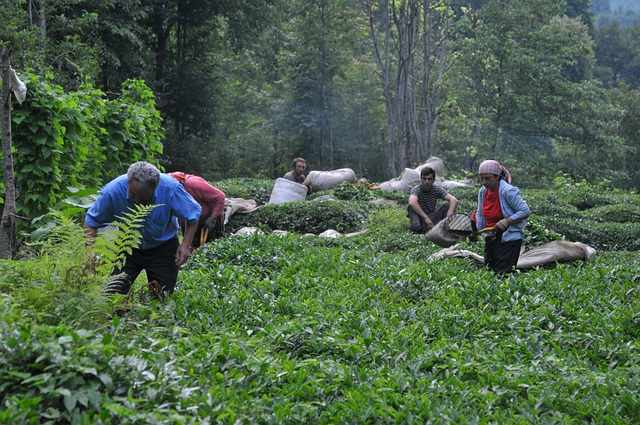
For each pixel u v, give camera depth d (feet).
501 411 16.58
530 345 21.71
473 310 25.50
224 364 16.88
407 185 74.79
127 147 45.93
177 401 13.51
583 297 26.78
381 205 58.75
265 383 16.10
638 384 18.38
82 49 87.20
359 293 27.32
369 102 160.66
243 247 35.29
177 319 21.42
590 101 137.08
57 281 17.88
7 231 25.91
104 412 12.13
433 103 146.30
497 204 32.09
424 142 134.10
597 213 63.16
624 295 27.48
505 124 139.95
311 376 16.99
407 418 15.03
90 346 13.34
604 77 244.42
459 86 144.56
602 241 51.65
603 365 20.89
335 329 21.43
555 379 18.72
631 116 163.43
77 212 33.99
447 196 45.85
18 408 11.93
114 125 43.96
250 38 145.79
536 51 138.51
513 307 25.32
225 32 144.46
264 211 55.77
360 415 15.12
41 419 12.24
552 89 135.85
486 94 138.41
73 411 12.23
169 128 145.07
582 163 139.13
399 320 23.80
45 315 16.69
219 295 25.40
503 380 18.22
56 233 19.40
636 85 256.52
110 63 114.62
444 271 32.30
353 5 148.15
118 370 13.47
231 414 13.28
